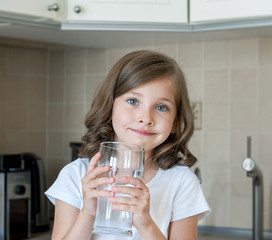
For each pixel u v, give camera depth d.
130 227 0.84
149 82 0.95
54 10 1.66
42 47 2.36
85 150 1.09
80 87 2.38
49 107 2.46
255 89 1.99
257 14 1.60
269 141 1.96
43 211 2.12
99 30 1.79
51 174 2.45
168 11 1.70
